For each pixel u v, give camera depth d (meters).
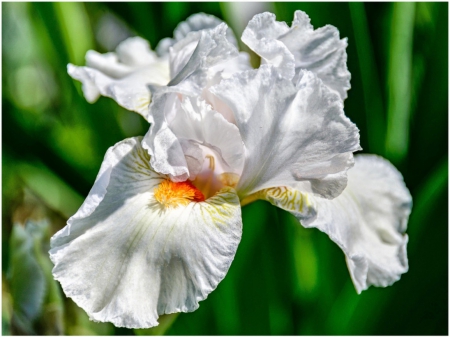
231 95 0.41
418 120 0.53
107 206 0.41
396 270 0.46
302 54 0.45
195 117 0.42
